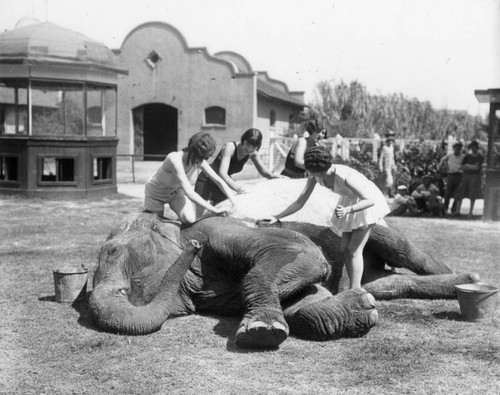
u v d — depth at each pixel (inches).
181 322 221.9
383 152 722.8
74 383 168.7
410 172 796.0
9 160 676.1
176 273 215.0
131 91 1246.3
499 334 212.8
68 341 200.4
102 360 184.7
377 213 238.4
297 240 219.3
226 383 168.4
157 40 1222.3
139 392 162.7
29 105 664.4
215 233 230.5
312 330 202.1
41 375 173.9
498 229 483.8
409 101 1606.8
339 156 810.8
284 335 191.3
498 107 566.3
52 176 697.0
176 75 1224.8
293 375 174.1
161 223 239.9
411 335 211.3
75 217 522.6
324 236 252.8
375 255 272.8
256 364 182.1
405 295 259.8
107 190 703.1
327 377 173.0
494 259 356.8
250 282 203.5
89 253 359.3
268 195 266.1
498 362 185.8
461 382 170.6
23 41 658.2
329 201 264.8
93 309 212.1
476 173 582.6
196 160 241.3
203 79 1214.3
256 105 1218.0
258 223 246.7
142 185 838.5
